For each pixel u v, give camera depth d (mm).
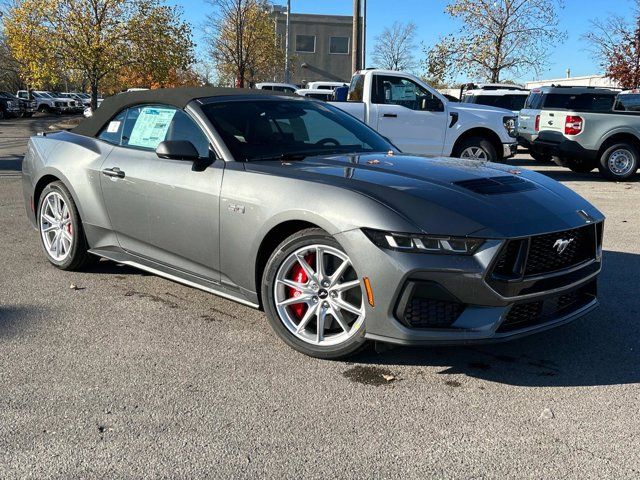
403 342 3092
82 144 4910
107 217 4625
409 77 11250
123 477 2414
